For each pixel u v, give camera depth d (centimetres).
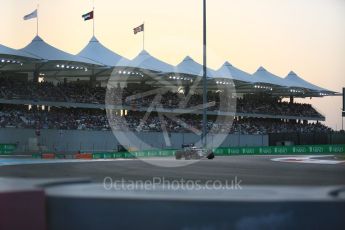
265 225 633
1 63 6900
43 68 7506
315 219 636
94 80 8119
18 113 6303
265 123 9125
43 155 4931
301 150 5359
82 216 677
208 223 639
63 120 6538
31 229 674
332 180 1689
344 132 6278
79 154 5000
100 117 7094
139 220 658
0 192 668
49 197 696
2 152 5553
